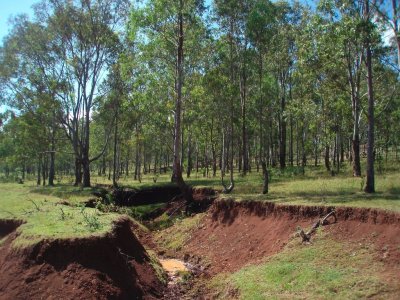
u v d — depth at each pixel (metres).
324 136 33.47
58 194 28.91
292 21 34.25
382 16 17.08
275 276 12.52
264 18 26.44
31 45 35.03
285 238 15.65
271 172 31.19
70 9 33.72
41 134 39.00
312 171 34.53
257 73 34.22
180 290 14.77
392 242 12.35
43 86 35.78
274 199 19.08
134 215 26.81
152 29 25.17
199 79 27.42
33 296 12.01
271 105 39.81
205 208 24.25
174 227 23.58
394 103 29.50
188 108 30.02
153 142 50.69
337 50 18.25
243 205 20.00
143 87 32.38
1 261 13.53
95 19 34.47
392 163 35.25
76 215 17.06
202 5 24.36
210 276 15.96
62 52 35.31
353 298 10.27
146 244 21.31
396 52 24.62
